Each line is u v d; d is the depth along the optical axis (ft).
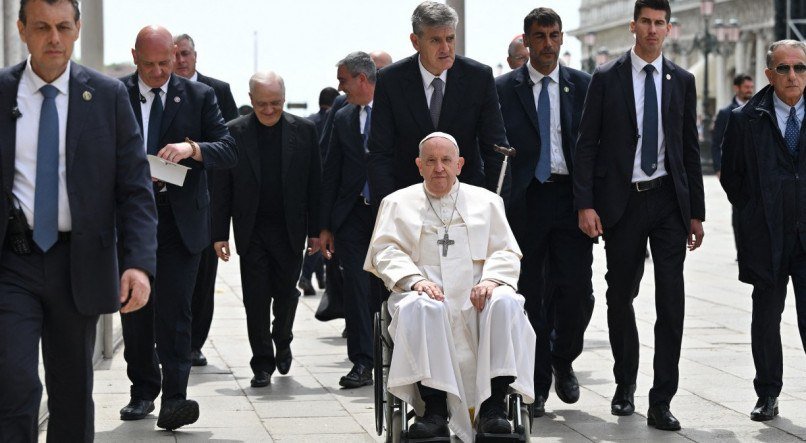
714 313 44.93
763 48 214.48
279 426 26.55
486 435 20.34
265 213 31.65
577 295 28.07
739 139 27.53
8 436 17.24
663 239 26.25
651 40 25.96
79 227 18.08
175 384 25.72
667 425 25.71
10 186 17.85
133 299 18.25
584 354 36.17
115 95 18.69
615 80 26.37
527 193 28.19
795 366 33.42
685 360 34.47
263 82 30.99
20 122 18.03
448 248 22.49
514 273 22.15
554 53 27.89
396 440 20.85
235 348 38.40
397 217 22.84
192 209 26.07
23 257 17.95
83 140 18.25
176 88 26.45
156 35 25.90
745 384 30.86
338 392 30.81
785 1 114.73
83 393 18.71
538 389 27.76
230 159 25.99
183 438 25.18
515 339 20.88
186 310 26.05
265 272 31.68
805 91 27.20
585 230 26.58
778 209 26.94
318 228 32.78
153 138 26.23
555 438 25.05
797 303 27.20
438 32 24.56
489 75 25.41
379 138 25.41
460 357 21.52
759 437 25.05
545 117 28.14
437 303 20.93
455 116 25.14
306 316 46.52
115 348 37.55
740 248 27.45
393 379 20.59
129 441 24.86
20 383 17.29
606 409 28.17
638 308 46.55
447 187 22.76
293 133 31.76
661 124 26.17
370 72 32.58
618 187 26.30
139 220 18.60
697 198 26.50
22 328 17.60
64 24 17.89
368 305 32.12
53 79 18.29
